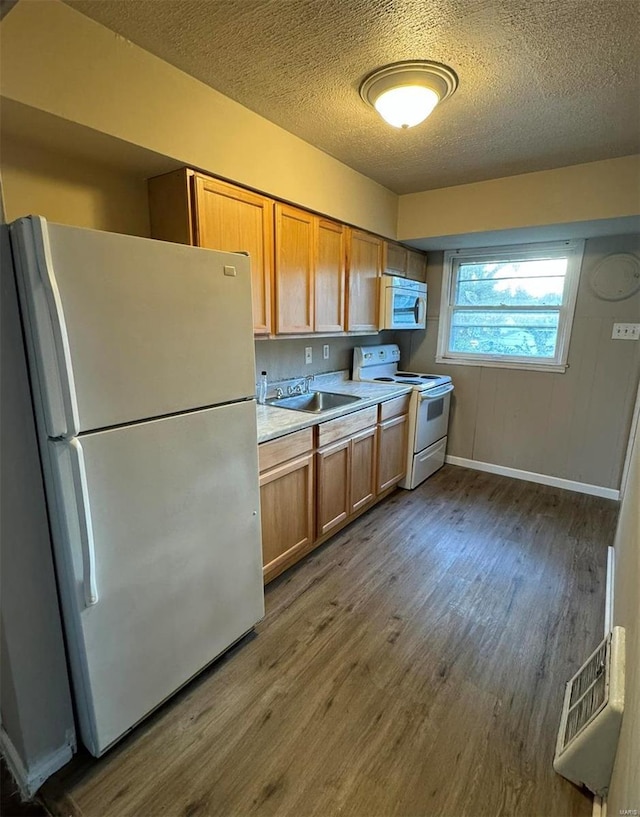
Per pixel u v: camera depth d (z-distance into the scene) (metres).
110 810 1.24
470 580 2.33
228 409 1.60
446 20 1.36
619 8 1.30
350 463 2.75
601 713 1.25
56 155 1.66
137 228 1.94
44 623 1.26
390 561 2.51
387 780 1.32
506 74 1.66
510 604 2.14
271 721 1.51
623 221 2.63
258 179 2.07
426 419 3.56
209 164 1.83
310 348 3.24
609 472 3.38
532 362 3.59
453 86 1.74
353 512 2.90
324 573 2.39
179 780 1.32
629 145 2.30
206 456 1.54
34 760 1.29
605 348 3.26
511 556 2.57
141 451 1.32
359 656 1.81
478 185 2.95
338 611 2.08
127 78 1.51
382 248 3.26
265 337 2.30
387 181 2.96
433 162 2.59
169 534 1.45
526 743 1.44
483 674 1.72
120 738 1.42
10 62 1.23
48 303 1.04
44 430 1.14
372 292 3.21
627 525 2.00
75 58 1.37
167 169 1.82
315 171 2.41
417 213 3.23
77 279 1.10
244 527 1.74
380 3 1.29
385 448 3.15
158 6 1.31
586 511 3.16
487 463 3.96
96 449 1.20
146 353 1.29
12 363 1.10
